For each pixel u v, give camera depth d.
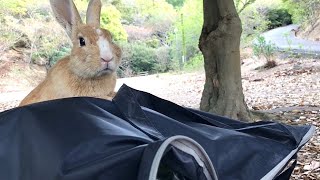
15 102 3.38
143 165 0.31
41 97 0.53
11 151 0.36
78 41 0.52
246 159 0.40
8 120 0.38
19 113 0.38
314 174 0.97
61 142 0.35
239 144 0.40
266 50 4.02
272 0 6.71
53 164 0.33
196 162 0.34
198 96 3.05
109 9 5.21
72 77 0.52
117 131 0.35
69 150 0.34
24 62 4.87
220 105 1.57
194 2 5.73
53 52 4.90
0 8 4.83
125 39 5.32
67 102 0.39
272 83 3.04
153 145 0.32
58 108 0.38
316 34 5.74
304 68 3.50
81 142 0.34
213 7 1.56
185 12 5.86
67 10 0.54
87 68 0.51
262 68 3.90
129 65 5.29
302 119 1.62
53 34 4.88
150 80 4.47
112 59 0.51
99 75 0.52
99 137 0.35
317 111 1.76
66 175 0.33
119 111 0.39
